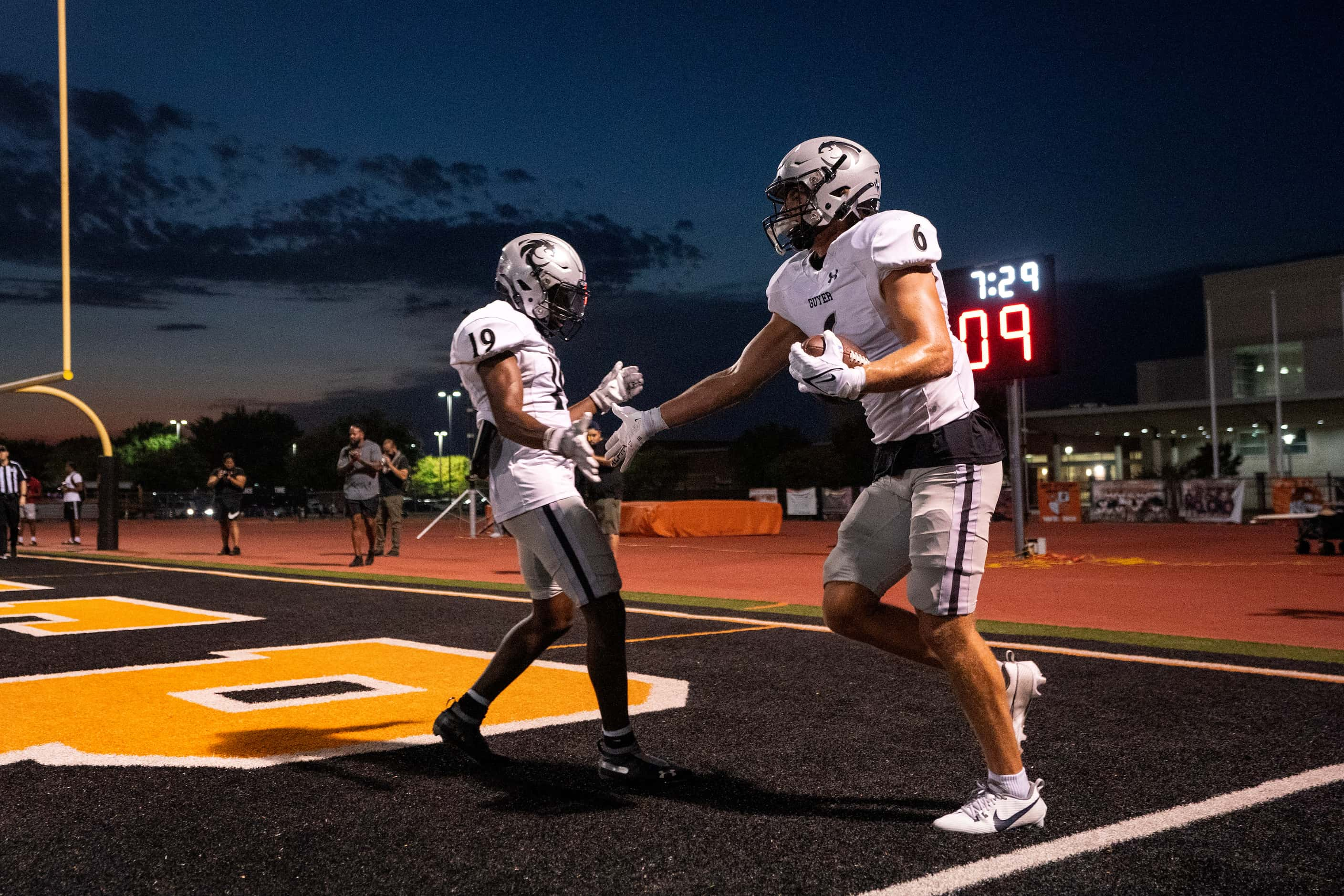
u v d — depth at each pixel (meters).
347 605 8.12
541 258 3.35
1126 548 16.72
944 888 2.29
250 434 86.88
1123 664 5.16
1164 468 48.56
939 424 2.77
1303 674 4.84
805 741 3.66
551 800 2.99
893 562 2.94
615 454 3.38
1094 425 53.41
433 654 5.72
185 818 2.82
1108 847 2.55
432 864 2.46
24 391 16.50
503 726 3.91
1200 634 6.76
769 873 2.40
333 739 3.74
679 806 2.93
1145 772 3.22
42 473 84.88
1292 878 2.35
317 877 2.38
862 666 5.16
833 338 2.53
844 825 2.75
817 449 44.19
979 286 12.20
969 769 3.29
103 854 2.54
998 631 6.71
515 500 3.26
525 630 3.38
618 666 3.16
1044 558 13.22
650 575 11.73
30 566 12.65
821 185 2.92
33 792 3.06
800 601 8.80
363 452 13.14
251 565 13.01
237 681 4.89
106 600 8.57
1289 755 3.41
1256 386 56.97
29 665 5.36
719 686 4.67
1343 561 13.37
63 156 16.95
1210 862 2.44
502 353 3.16
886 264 2.67
